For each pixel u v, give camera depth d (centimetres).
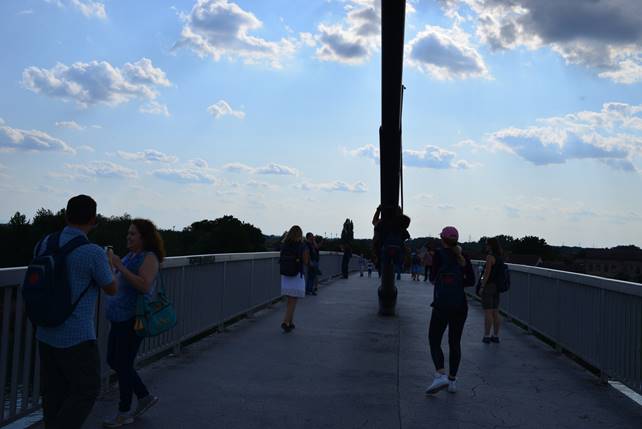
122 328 549
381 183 1250
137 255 545
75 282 424
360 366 819
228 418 578
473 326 1249
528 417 610
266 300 1423
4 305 502
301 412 604
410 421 586
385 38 999
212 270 1015
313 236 1803
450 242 710
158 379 720
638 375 630
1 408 496
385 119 1130
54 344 423
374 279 2731
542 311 1042
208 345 941
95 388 435
